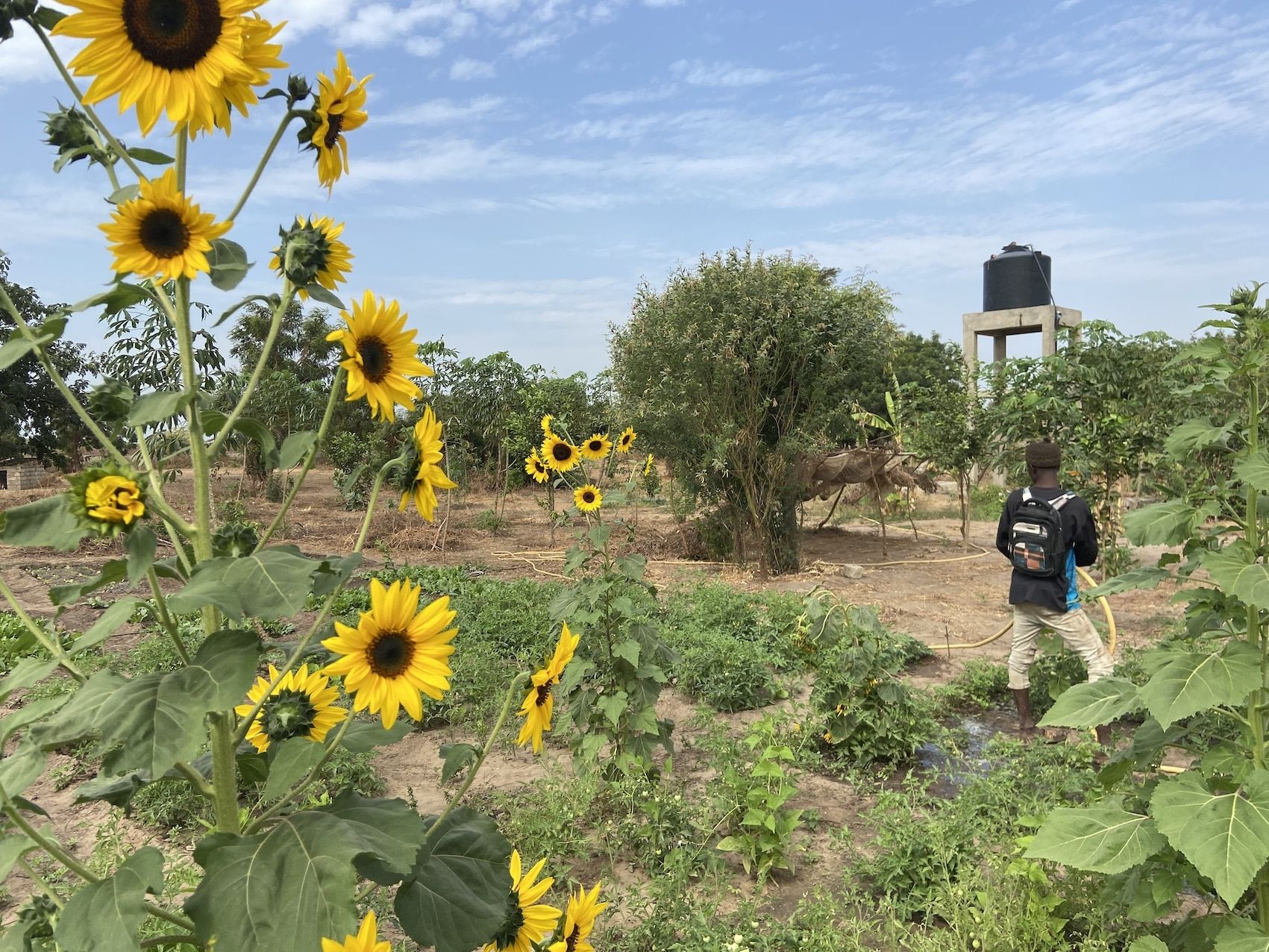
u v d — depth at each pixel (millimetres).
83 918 1245
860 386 13625
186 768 1466
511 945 1770
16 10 1304
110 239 1257
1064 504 5934
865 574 12562
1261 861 2277
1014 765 4895
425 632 1482
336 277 1473
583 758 4598
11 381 22469
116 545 15000
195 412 1373
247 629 1309
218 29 1267
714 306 12328
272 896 1263
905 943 3443
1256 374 2639
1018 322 22047
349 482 1572
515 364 19562
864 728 5711
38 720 1343
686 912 3598
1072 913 3400
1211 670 2543
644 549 14914
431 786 5309
